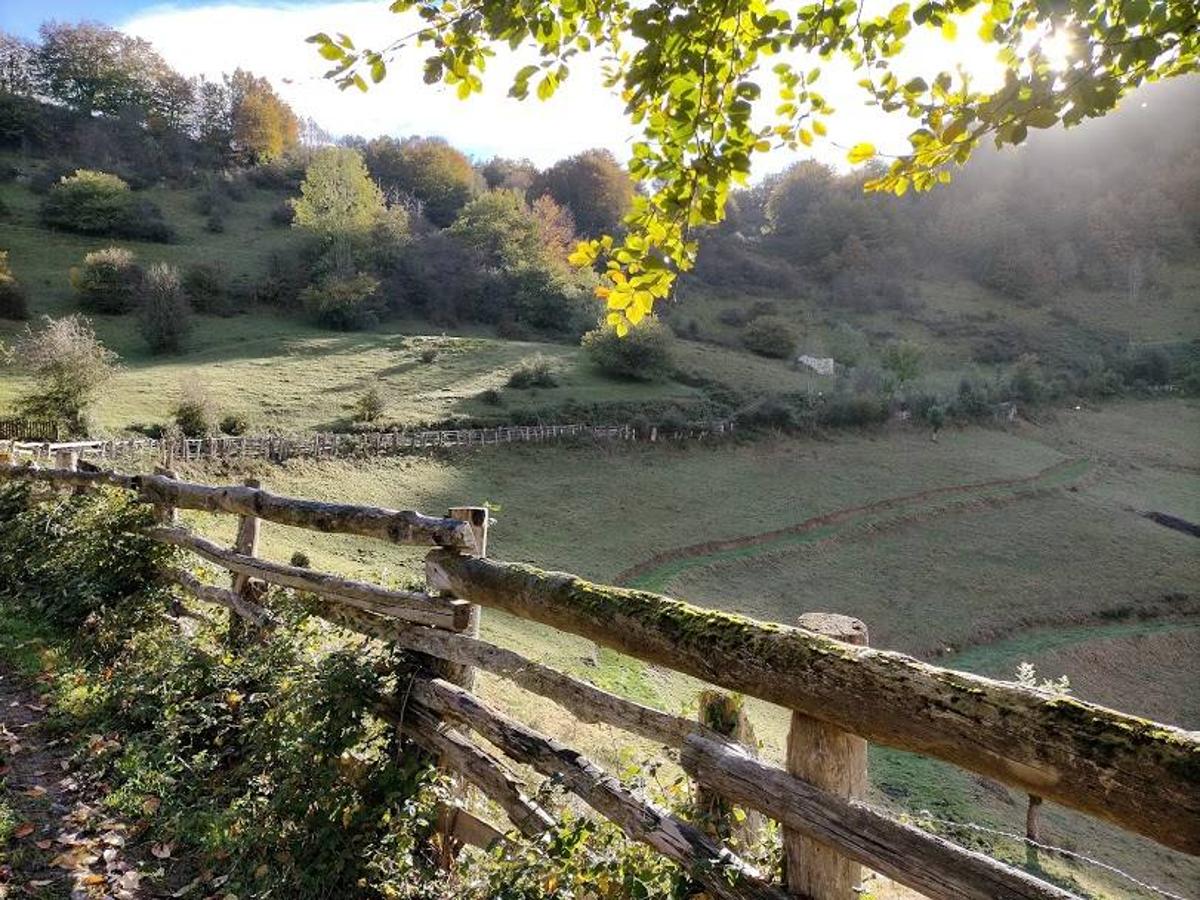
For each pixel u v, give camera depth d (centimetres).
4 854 333
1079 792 153
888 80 247
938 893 178
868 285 10956
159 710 459
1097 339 9575
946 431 5619
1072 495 4634
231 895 325
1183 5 192
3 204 7281
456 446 3794
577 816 302
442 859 340
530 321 7625
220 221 8350
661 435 4497
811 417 5088
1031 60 217
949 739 174
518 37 232
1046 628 3033
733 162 240
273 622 478
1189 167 12675
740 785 226
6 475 934
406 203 10238
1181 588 3522
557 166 12750
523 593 309
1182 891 1325
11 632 598
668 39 232
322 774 352
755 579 3031
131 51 11712
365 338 6053
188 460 2950
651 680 1598
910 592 3111
